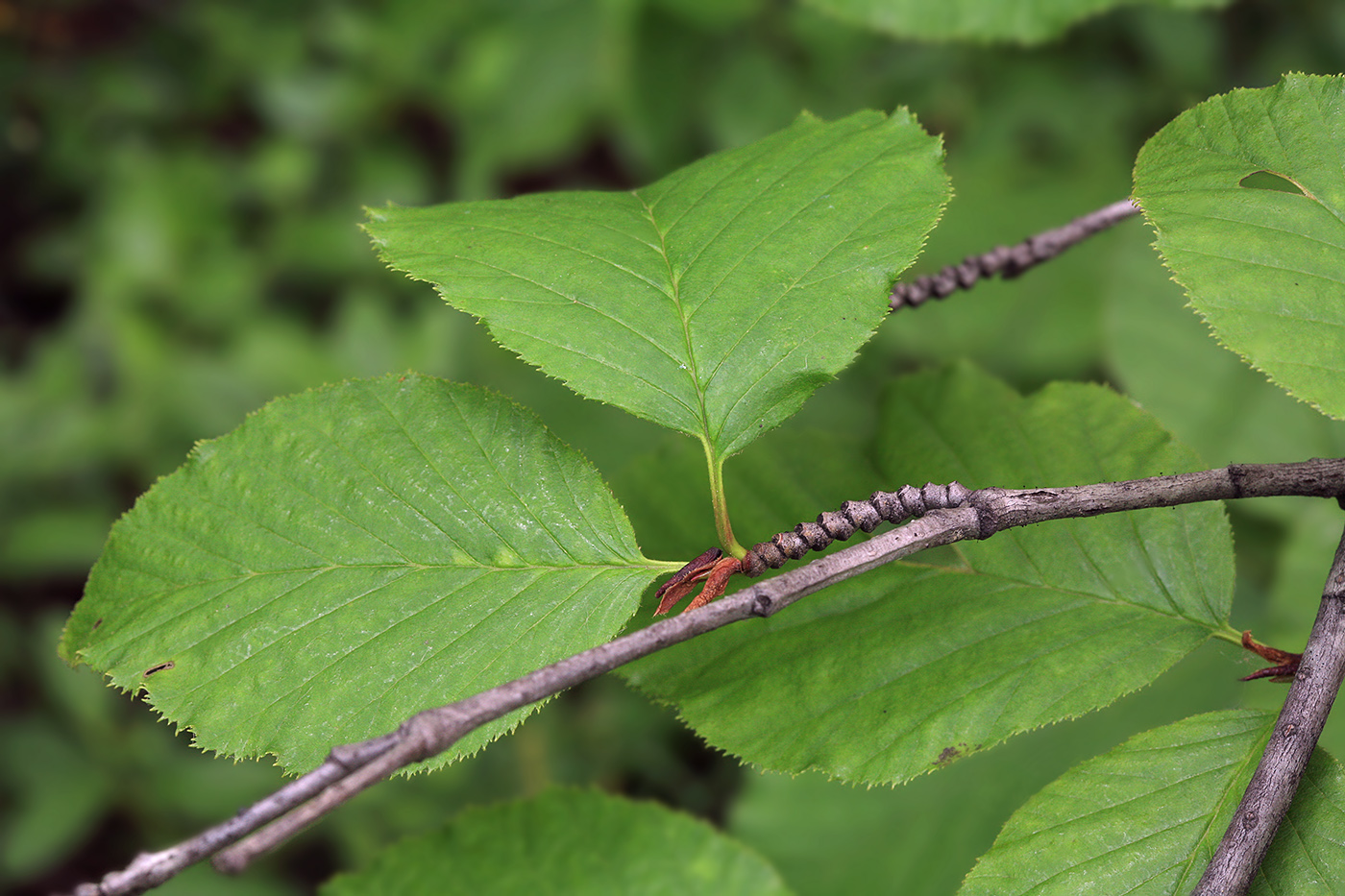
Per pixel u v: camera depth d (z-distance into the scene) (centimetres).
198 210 192
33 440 163
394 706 85
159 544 86
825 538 84
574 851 93
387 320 165
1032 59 155
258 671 85
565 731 151
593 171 210
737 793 149
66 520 162
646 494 90
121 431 163
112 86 215
